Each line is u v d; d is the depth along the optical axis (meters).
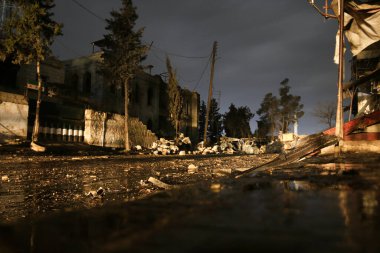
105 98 35.25
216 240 1.23
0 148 18.83
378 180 3.04
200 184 3.39
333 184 2.86
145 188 7.29
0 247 1.64
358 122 7.63
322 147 6.99
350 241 1.19
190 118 51.50
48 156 18.41
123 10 29.50
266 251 1.09
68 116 26.56
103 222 1.87
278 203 1.97
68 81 37.53
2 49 21.48
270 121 73.12
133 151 28.48
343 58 7.42
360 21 8.15
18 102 22.09
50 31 21.80
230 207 1.89
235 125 64.81
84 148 24.83
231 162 15.04
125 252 1.18
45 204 5.63
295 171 4.37
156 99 44.72
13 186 7.93
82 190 7.32
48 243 1.59
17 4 21.14
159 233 1.40
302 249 1.11
